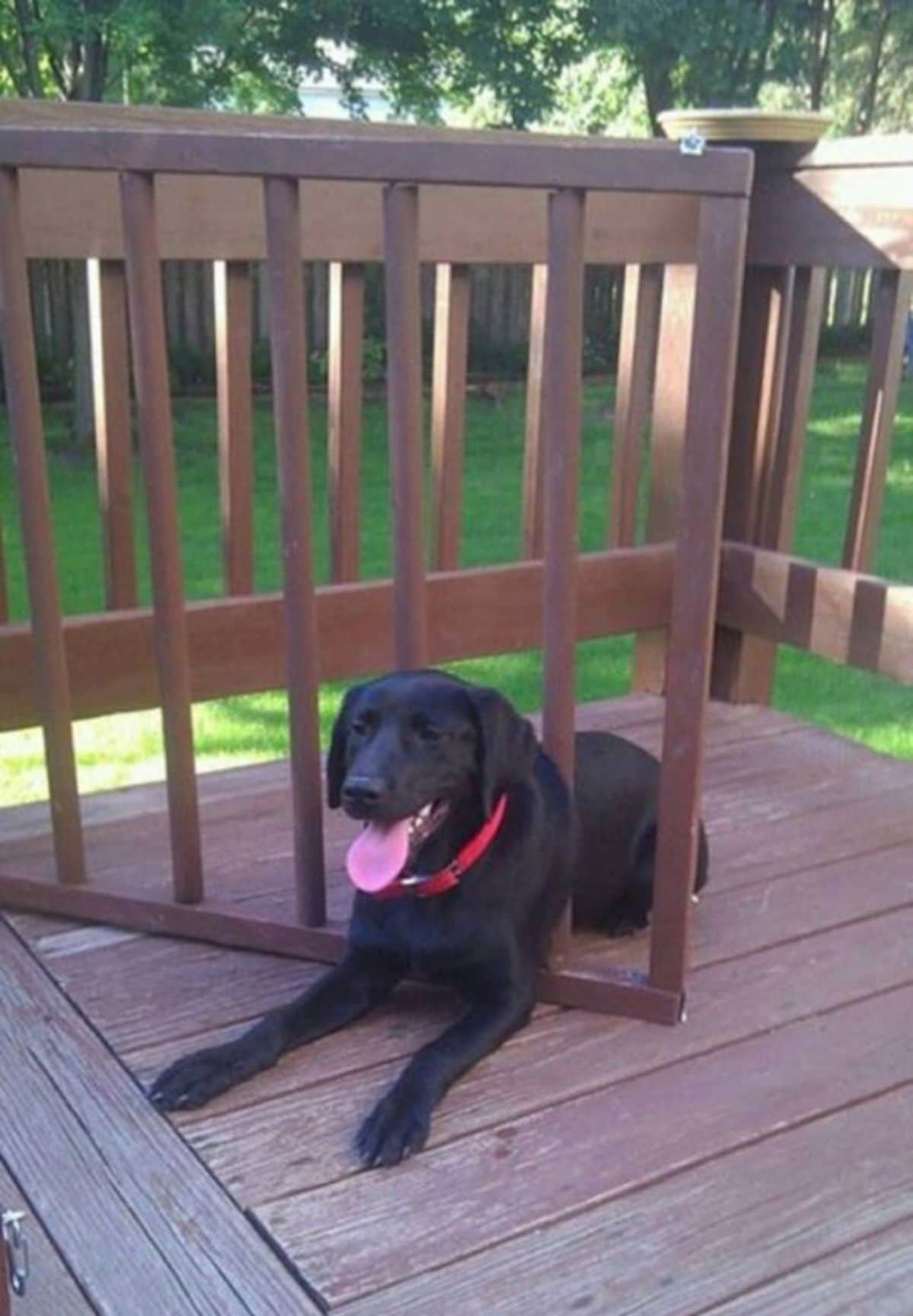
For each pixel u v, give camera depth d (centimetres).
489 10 1026
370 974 204
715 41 1127
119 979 217
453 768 188
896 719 417
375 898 200
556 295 178
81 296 770
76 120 244
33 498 211
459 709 189
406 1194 167
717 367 172
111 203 245
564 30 1077
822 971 221
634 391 323
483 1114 183
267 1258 156
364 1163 172
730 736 324
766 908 240
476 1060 190
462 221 281
